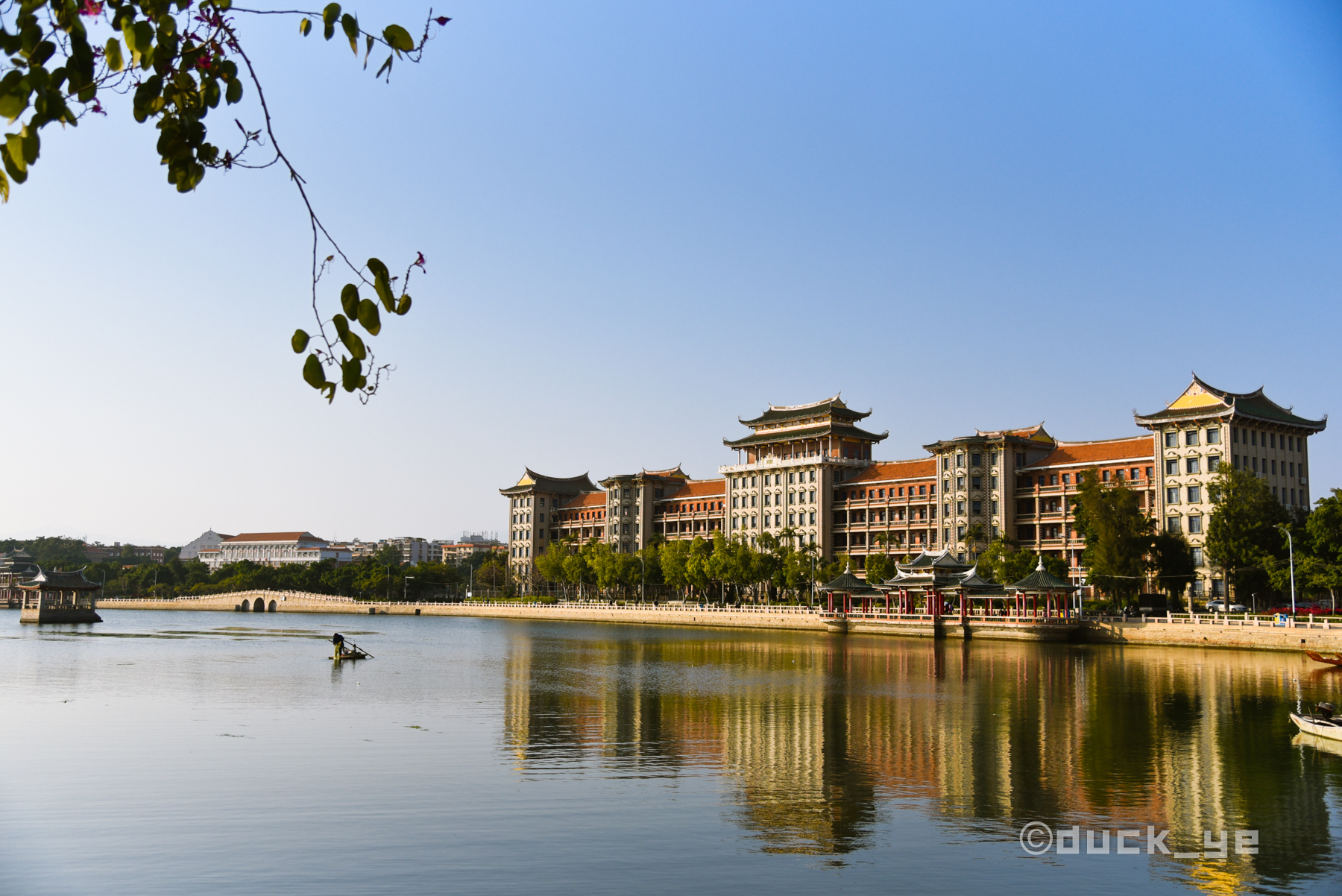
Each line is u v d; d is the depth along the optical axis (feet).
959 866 78.23
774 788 104.73
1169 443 449.06
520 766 115.14
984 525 531.09
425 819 89.40
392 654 310.04
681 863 77.66
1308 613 346.13
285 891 70.03
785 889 72.13
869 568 510.58
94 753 120.67
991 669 255.50
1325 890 73.97
